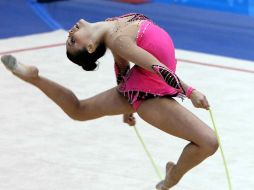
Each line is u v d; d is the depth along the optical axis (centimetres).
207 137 1099
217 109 1888
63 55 2497
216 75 2267
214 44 2770
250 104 1942
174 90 1150
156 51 1122
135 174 1420
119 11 3369
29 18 3170
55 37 2800
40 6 3431
